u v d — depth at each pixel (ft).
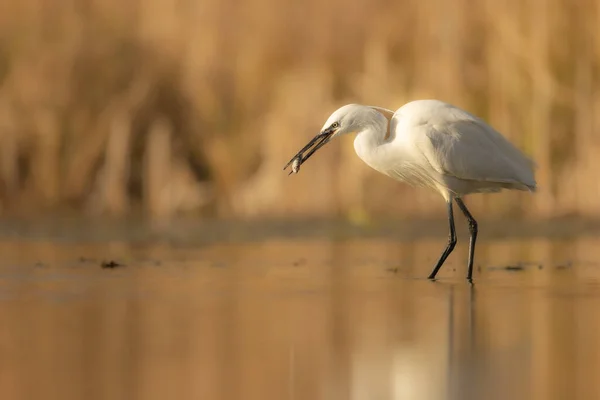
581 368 21.90
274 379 21.38
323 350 24.12
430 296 32.78
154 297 33.01
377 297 32.76
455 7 63.10
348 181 61.52
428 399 19.63
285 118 63.16
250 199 63.00
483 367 22.11
